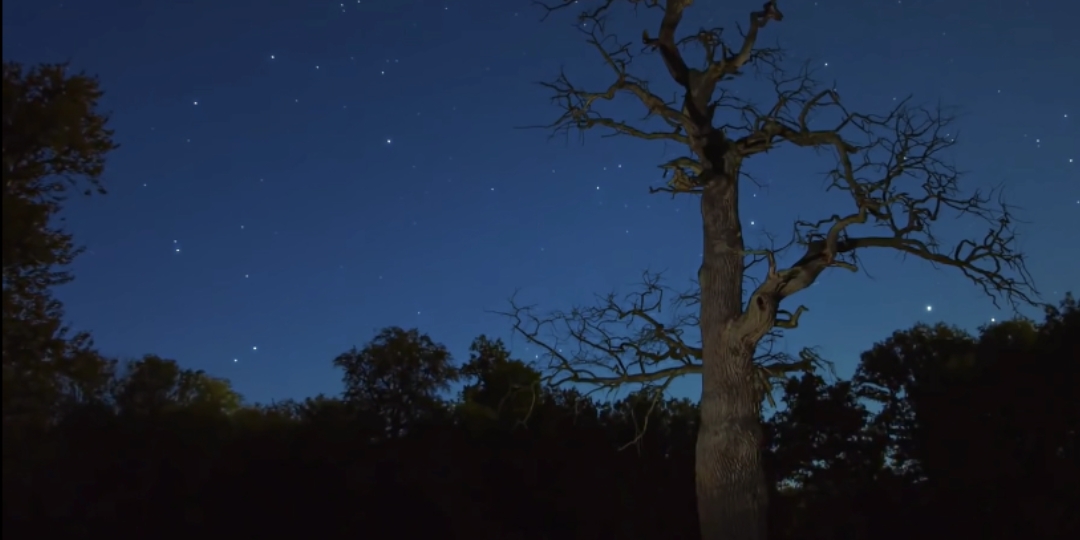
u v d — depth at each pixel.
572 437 28.41
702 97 20.38
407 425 26.59
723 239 20.05
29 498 16.05
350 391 27.27
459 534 23.81
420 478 23.78
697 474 19.56
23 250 16.44
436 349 28.09
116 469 18.81
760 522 18.86
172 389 22.39
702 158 20.23
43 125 16.27
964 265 19.23
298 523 21.12
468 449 26.20
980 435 32.62
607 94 20.42
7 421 15.83
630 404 30.55
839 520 33.31
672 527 28.78
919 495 34.12
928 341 36.34
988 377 33.16
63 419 19.12
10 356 16.48
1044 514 30.84
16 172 16.48
